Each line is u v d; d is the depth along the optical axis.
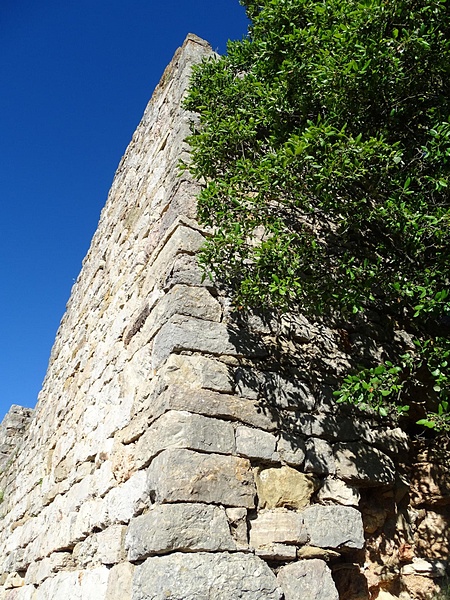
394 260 3.84
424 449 4.42
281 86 4.33
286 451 3.64
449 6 3.69
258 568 3.08
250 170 3.96
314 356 4.25
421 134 4.11
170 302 3.97
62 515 5.59
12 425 11.72
